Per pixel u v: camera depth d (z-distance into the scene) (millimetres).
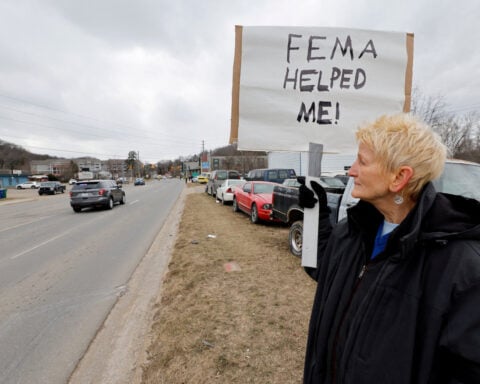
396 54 1773
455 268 681
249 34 1792
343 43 1771
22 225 9203
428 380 685
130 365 2238
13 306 3322
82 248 5980
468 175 3100
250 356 2191
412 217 802
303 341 2381
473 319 611
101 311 3178
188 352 2258
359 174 924
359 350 797
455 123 17078
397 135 829
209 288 3480
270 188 8688
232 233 6754
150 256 5348
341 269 1021
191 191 24938
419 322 715
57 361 2318
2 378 2131
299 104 1782
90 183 12461
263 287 3500
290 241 5094
